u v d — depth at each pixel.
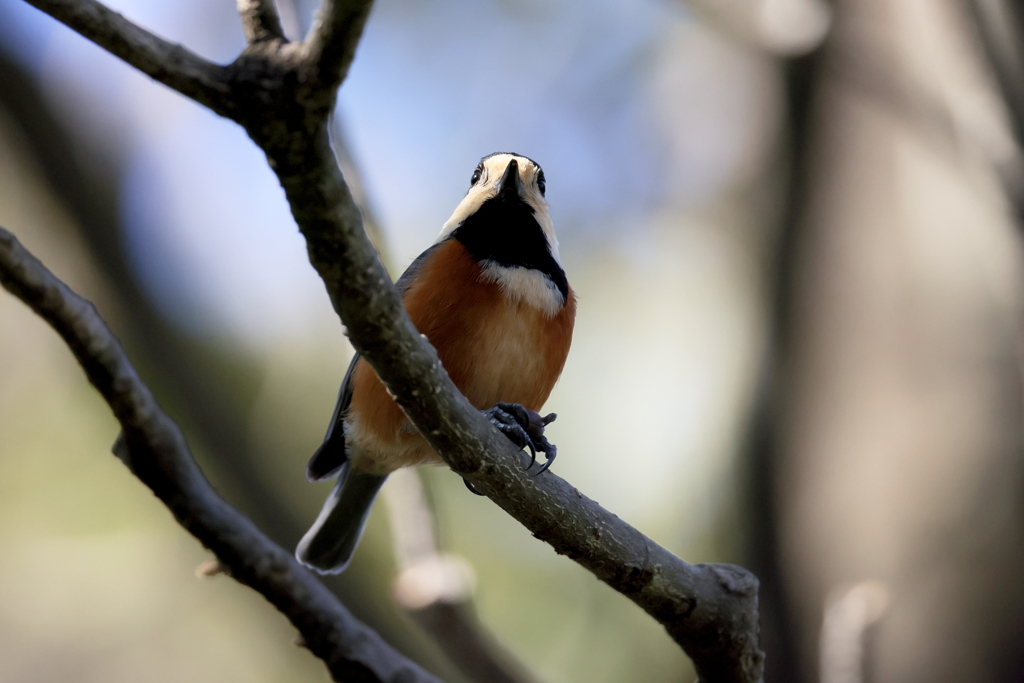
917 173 11.66
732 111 14.41
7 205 11.52
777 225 12.37
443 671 10.70
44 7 3.78
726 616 6.39
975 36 8.50
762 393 12.02
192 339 12.20
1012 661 10.00
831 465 11.41
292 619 6.24
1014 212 8.51
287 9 9.05
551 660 13.71
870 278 11.73
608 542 6.06
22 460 14.59
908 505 10.94
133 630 14.62
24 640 14.41
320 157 4.07
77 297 4.84
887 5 10.22
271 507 11.37
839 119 12.02
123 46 3.84
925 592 10.53
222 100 3.93
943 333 11.26
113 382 5.16
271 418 13.36
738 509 11.98
